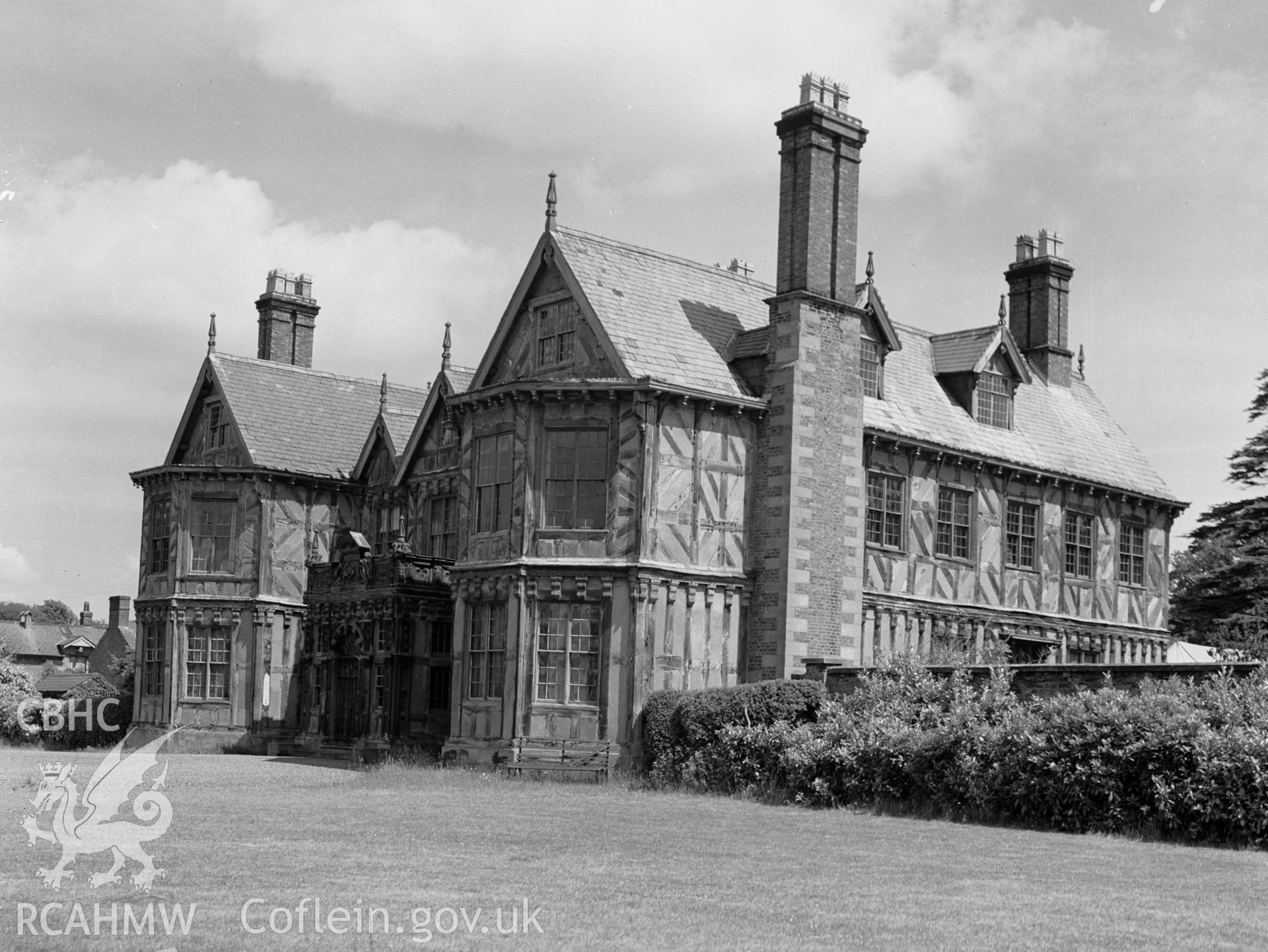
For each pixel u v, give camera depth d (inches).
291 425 1459.2
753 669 1028.5
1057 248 1439.5
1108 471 1349.7
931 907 446.3
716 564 1023.0
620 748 963.3
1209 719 657.6
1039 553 1259.8
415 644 1229.7
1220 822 620.7
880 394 1157.1
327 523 1433.3
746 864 534.0
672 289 1109.7
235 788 852.6
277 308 1595.7
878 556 1115.3
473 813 700.0
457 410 1072.2
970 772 713.6
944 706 813.9
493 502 1039.6
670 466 1005.8
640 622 976.3
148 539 1450.5
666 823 674.2
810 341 1048.2
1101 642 1311.5
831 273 1072.8
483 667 1031.0
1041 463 1264.8
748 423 1051.3
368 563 1264.8
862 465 1080.8
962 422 1232.2
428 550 1327.5
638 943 382.3
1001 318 1277.1
